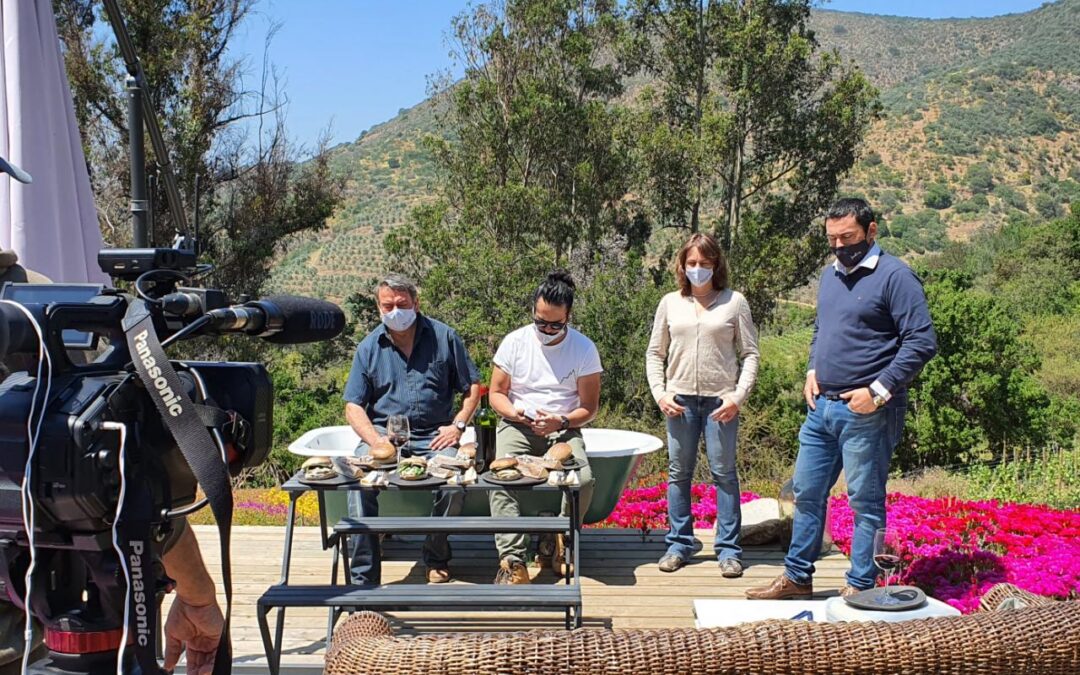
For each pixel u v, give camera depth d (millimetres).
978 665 1762
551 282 4574
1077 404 19969
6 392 1737
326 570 4766
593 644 1738
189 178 18750
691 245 4617
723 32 25938
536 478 3783
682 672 1719
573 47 25109
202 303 1895
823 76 26078
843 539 5203
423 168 81875
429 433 4613
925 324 3785
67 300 1896
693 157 24859
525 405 4680
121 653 1719
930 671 1749
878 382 3816
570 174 25531
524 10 25062
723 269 4656
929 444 15953
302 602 3148
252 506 7359
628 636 1759
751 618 3047
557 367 4660
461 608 3170
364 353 4625
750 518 5324
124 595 1805
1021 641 1774
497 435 4711
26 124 3504
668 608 4266
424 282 21500
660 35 27062
